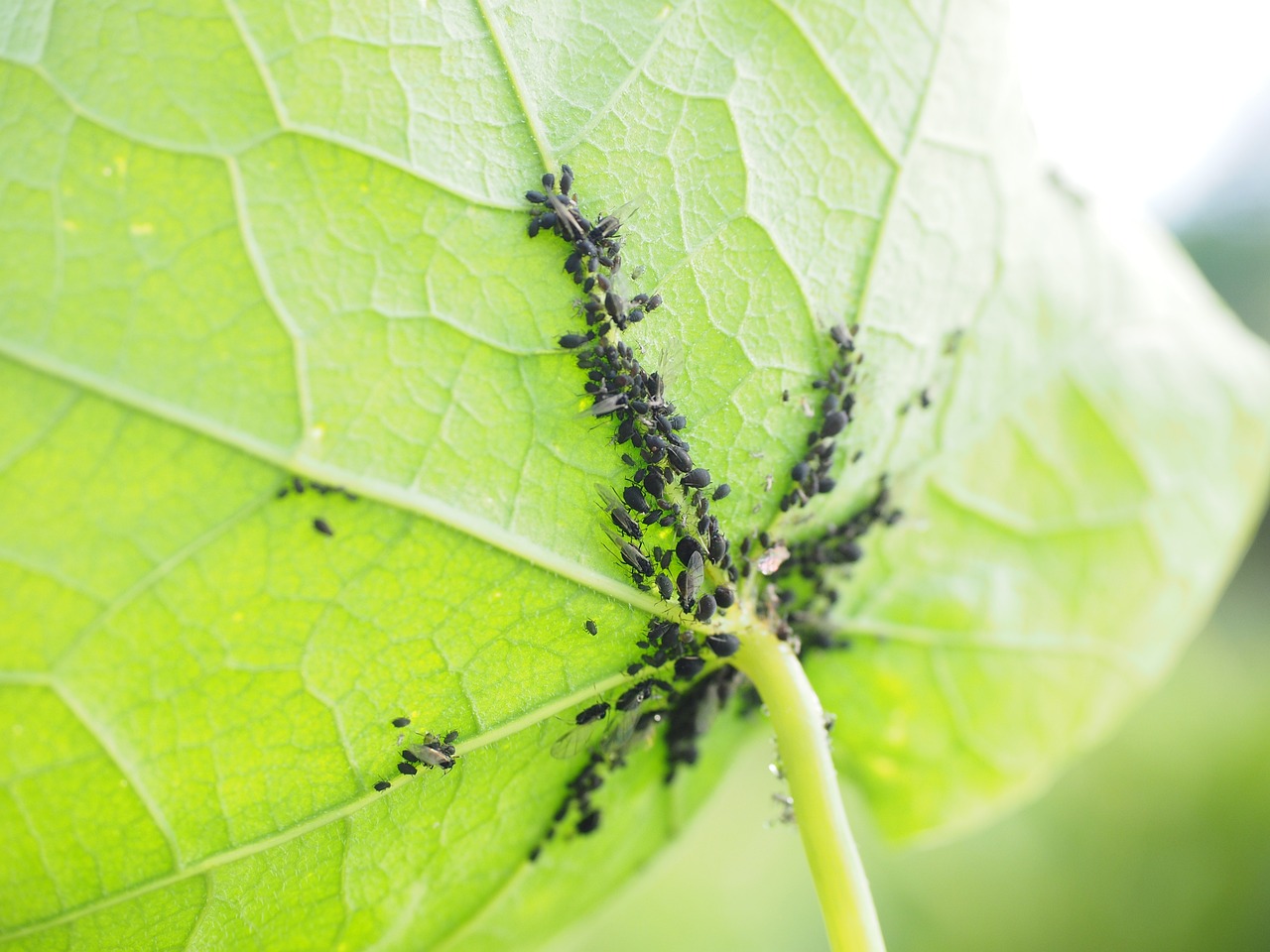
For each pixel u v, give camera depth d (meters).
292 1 0.07
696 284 0.08
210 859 0.08
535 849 0.09
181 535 0.07
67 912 0.07
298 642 0.07
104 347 0.07
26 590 0.07
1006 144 0.09
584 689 0.08
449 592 0.08
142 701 0.07
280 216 0.07
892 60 0.08
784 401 0.08
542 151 0.08
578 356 0.08
